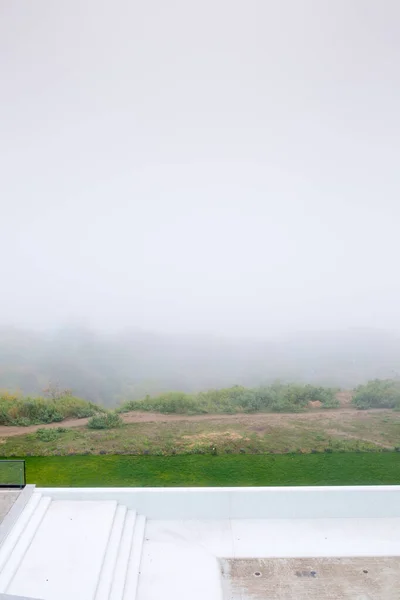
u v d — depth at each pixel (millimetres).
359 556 7727
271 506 8883
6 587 5914
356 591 6828
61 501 8516
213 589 6820
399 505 8938
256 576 7164
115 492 8695
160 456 11391
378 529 8523
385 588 6902
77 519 7836
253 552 7801
